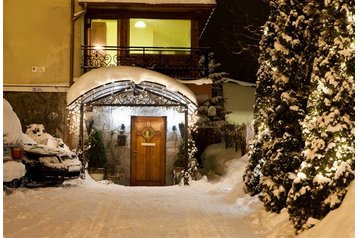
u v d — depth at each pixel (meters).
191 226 10.48
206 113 26.16
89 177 18.78
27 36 20.31
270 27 12.96
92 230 9.95
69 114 19.44
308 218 8.70
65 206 12.66
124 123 19.94
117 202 13.62
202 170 24.22
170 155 19.86
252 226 10.52
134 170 19.78
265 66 12.91
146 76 17.72
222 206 13.22
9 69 20.14
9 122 14.47
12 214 11.32
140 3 20.80
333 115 8.27
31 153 16.05
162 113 19.95
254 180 13.36
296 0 11.05
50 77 20.22
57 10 20.45
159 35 22.62
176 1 20.83
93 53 21.11
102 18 21.89
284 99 10.91
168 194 15.63
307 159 8.69
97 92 18.41
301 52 10.98
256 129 13.62
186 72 21.48
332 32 8.57
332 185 8.22
